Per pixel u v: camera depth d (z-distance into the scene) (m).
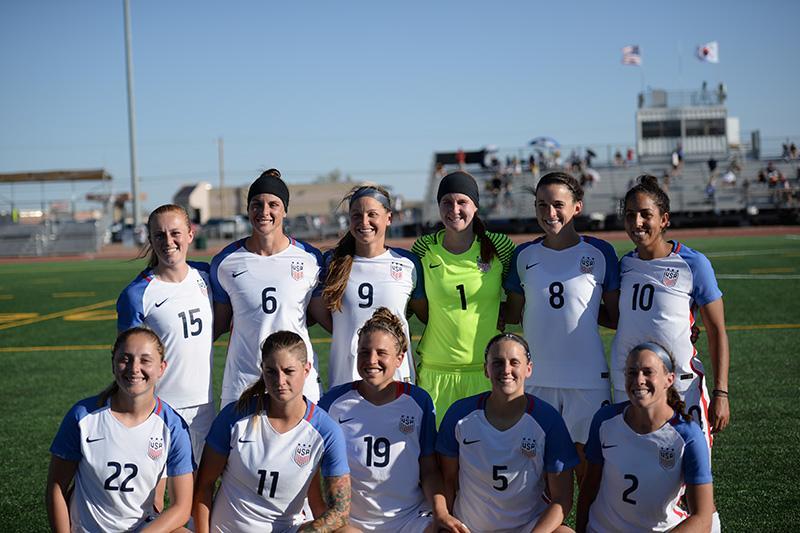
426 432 3.77
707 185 36.34
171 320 3.91
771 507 4.21
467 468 3.61
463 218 4.16
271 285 4.07
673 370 3.42
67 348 10.02
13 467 5.25
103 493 3.43
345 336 4.19
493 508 3.59
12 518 4.39
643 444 3.44
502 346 3.49
